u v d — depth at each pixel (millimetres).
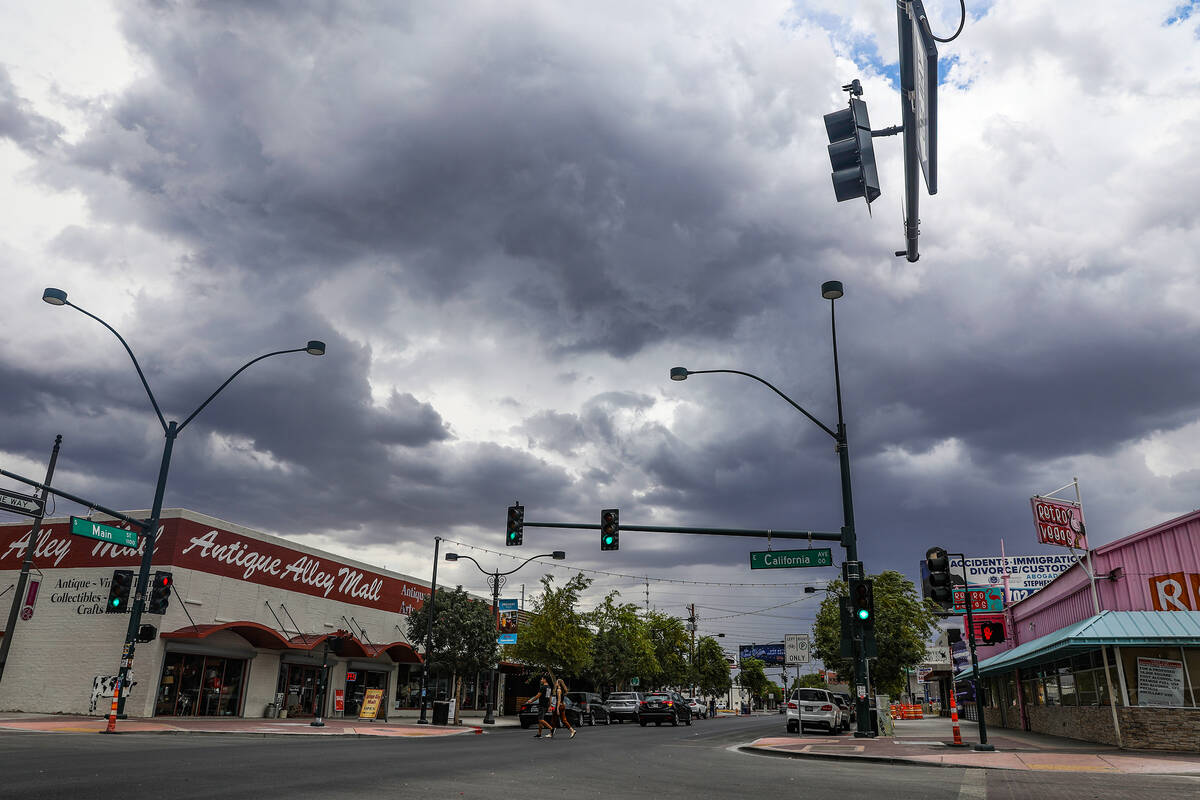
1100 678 21656
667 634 78375
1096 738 21750
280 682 34125
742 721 55781
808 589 40188
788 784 11859
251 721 29094
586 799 9453
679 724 45750
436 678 46750
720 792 10633
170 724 24688
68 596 30203
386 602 42219
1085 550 23812
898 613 37625
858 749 19094
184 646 29000
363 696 39938
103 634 29062
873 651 22297
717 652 94750
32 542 28766
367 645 39188
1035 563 46375
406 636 43312
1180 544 21297
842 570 22938
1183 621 20016
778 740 23266
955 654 47406
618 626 63062
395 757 14625
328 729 26969
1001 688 36031
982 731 18906
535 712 39844
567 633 48594
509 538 25953
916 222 8039
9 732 18078
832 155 8367
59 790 8039
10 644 29516
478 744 20891
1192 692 19281
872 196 8266
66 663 29188
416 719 42469
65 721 23766
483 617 40938
